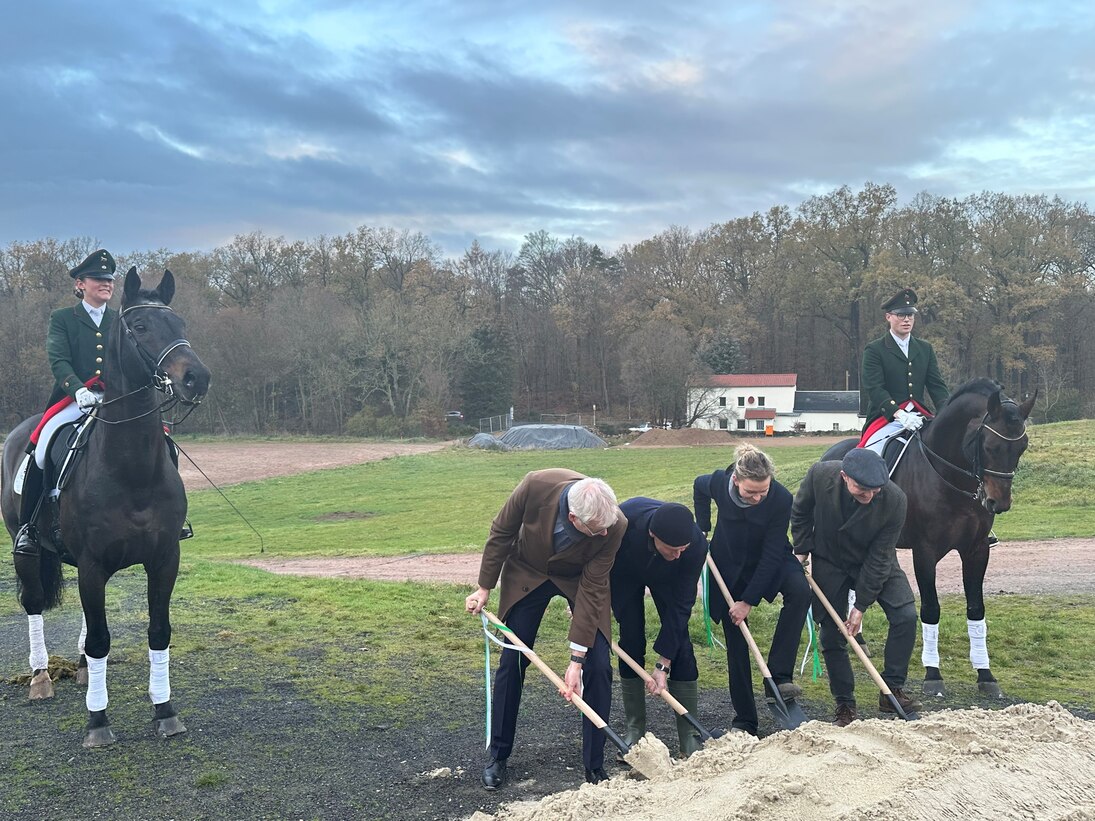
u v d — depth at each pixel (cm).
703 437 5019
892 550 584
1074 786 422
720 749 453
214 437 5631
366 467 3991
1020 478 1934
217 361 6038
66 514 566
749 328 7644
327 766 513
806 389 8288
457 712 611
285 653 771
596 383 8262
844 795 395
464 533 2133
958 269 6331
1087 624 917
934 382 805
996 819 388
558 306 8194
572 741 556
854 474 553
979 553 700
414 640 826
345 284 7762
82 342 647
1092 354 6444
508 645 491
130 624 891
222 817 449
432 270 8056
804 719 553
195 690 659
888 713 611
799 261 7306
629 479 3206
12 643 826
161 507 571
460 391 6769
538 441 4944
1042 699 661
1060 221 6353
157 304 572
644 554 507
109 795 475
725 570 568
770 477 519
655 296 7756
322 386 6188
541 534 493
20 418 5691
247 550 1930
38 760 524
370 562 1603
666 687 529
